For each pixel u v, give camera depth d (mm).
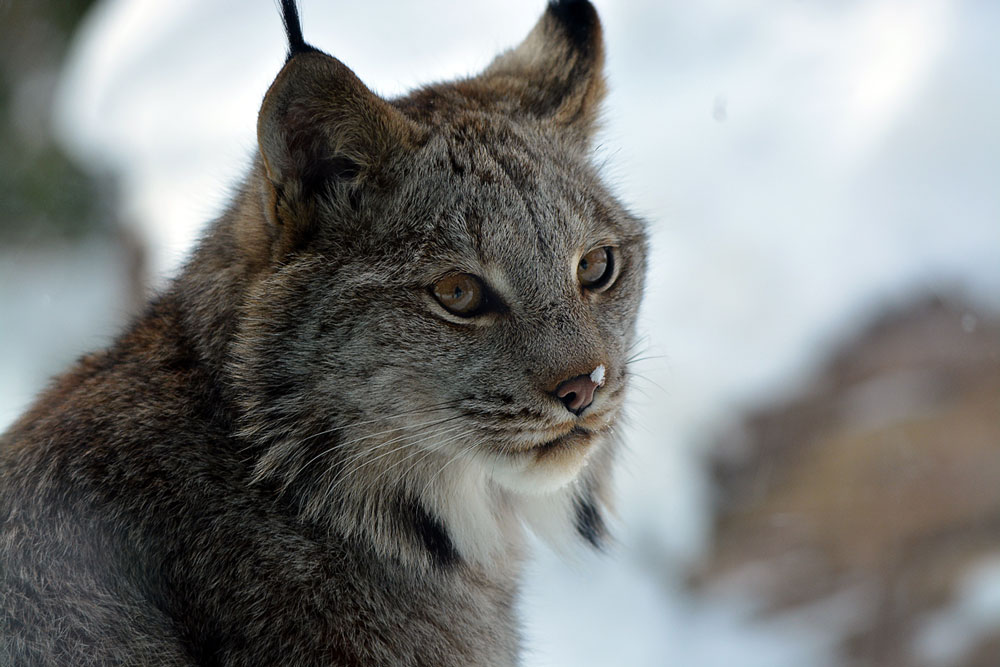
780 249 12578
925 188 12781
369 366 5965
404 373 6004
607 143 7984
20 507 5820
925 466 11570
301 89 5840
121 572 5738
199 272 6414
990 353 11922
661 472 11883
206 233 6684
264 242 6105
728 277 12492
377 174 6125
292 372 5938
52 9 16203
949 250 12414
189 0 15875
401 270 6008
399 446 6137
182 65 15250
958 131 12938
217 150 14367
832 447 11836
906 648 11117
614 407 6340
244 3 15469
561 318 6086
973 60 13266
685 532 11805
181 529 5855
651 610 11562
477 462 6238
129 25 15945
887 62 13594
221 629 5820
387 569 6215
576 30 7301
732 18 14430
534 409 6004
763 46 14117
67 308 15016
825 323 12297
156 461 5938
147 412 6055
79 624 5598
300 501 6016
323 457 6023
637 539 11875
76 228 15469
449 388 6047
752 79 13867
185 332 6328
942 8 13805
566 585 11766
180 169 14547
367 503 6152
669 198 12992
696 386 12141
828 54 13945
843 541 11602
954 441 11648
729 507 11914
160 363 6270
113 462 5902
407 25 14000
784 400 12039
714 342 12312
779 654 11242
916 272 12359
